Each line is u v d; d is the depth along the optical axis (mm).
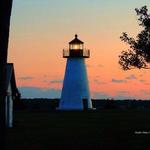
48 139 36688
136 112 91750
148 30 36156
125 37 36500
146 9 36156
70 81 100125
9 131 44281
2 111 14852
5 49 14641
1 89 14766
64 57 100688
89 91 101500
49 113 85000
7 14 14516
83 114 81188
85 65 101375
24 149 30359
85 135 40375
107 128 48594
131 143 33750
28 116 74312
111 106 115125
